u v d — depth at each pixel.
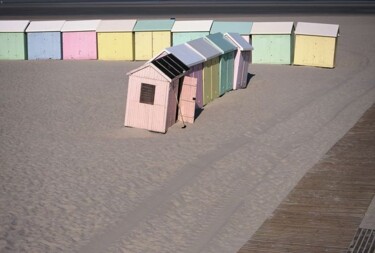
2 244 12.63
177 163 18.20
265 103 26.27
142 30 37.94
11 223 13.73
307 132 21.58
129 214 14.31
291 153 19.11
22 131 21.91
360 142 20.12
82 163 18.17
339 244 12.37
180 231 13.36
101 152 19.31
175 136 21.27
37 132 21.77
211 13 70.94
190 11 75.69
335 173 16.98
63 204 14.90
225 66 28.02
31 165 17.97
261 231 13.13
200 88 25.23
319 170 17.33
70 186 16.19
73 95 28.03
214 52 26.22
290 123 22.83
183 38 37.47
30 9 84.25
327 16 65.50
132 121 22.16
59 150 19.53
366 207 14.34
